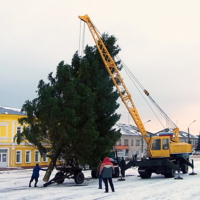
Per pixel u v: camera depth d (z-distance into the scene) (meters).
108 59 31.83
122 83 32.97
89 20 34.97
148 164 27.98
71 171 24.83
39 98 24.52
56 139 23.88
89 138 23.34
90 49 31.28
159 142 29.52
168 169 27.81
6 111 57.22
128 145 85.19
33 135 24.30
